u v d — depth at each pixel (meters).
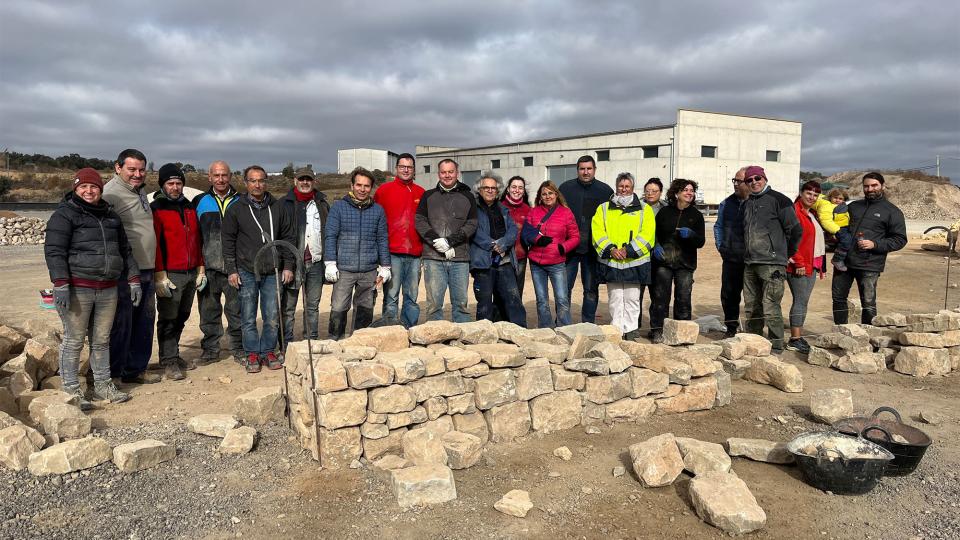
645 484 4.16
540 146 43.12
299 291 7.16
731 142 37.31
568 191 8.10
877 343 7.46
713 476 4.00
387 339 5.05
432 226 6.78
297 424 4.90
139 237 6.16
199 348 8.13
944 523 3.71
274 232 6.71
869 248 8.01
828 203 8.66
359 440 4.42
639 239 7.47
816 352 7.27
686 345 6.18
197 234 6.92
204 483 4.15
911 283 12.85
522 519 3.73
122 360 6.29
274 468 4.40
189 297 6.89
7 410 5.17
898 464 4.29
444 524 3.67
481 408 4.85
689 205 8.05
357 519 3.71
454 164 6.84
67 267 5.44
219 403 5.85
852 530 3.65
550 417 5.11
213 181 7.18
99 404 5.70
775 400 6.03
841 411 5.34
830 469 4.01
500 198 7.65
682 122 35.75
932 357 6.80
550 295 12.19
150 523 3.64
